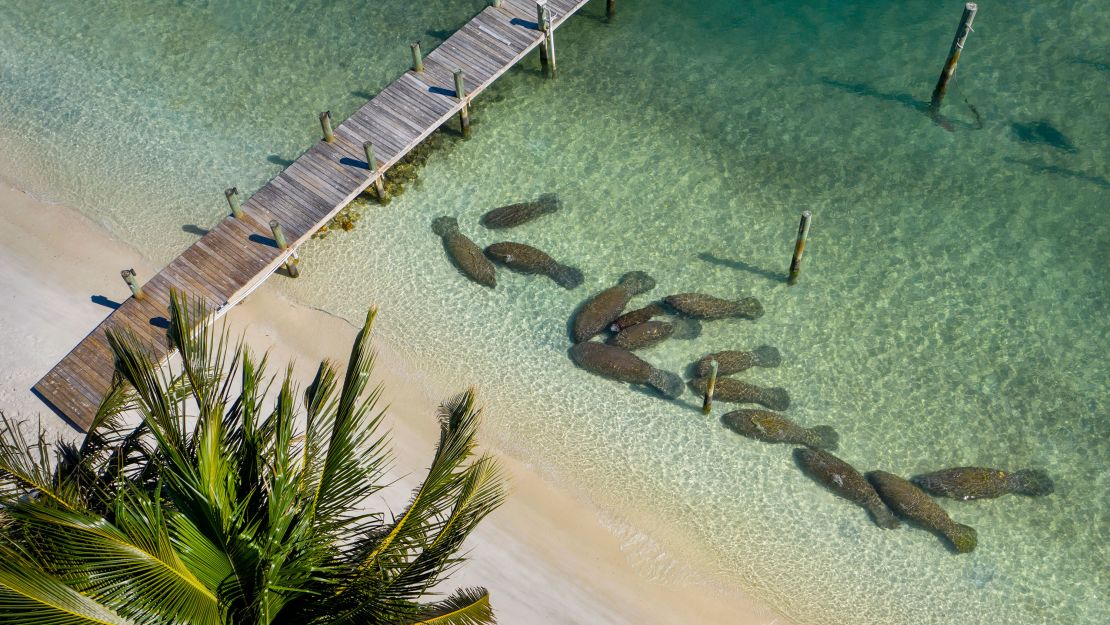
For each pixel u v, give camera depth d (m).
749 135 22.73
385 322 19.31
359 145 21.25
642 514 16.81
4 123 22.59
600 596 15.73
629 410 18.16
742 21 24.94
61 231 20.50
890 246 20.69
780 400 18.34
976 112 22.88
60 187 21.33
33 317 18.92
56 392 17.47
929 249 20.59
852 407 18.31
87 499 10.78
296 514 10.22
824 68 23.92
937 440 17.89
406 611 10.41
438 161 22.16
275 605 9.78
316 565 10.23
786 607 15.84
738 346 19.09
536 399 18.28
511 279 20.03
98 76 23.64
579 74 23.98
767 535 16.62
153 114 22.88
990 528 16.73
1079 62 23.53
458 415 10.97
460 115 22.31
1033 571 16.25
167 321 18.45
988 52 23.89
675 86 23.72
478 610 10.76
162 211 20.98
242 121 22.78
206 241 19.66
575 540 16.41
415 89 22.23
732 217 21.25
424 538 10.89
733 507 16.94
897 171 21.97
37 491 10.37
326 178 20.70
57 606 8.77
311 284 19.88
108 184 21.42
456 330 19.23
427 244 20.58
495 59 22.75
